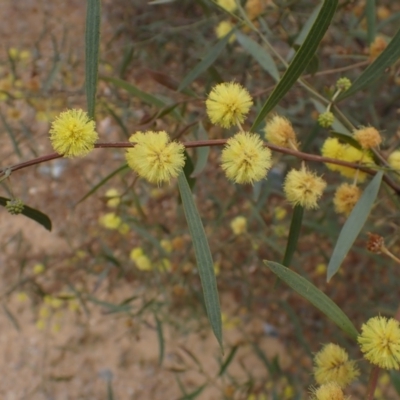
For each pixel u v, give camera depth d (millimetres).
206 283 148
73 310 376
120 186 418
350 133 201
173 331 387
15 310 403
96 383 388
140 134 151
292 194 167
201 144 155
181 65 389
